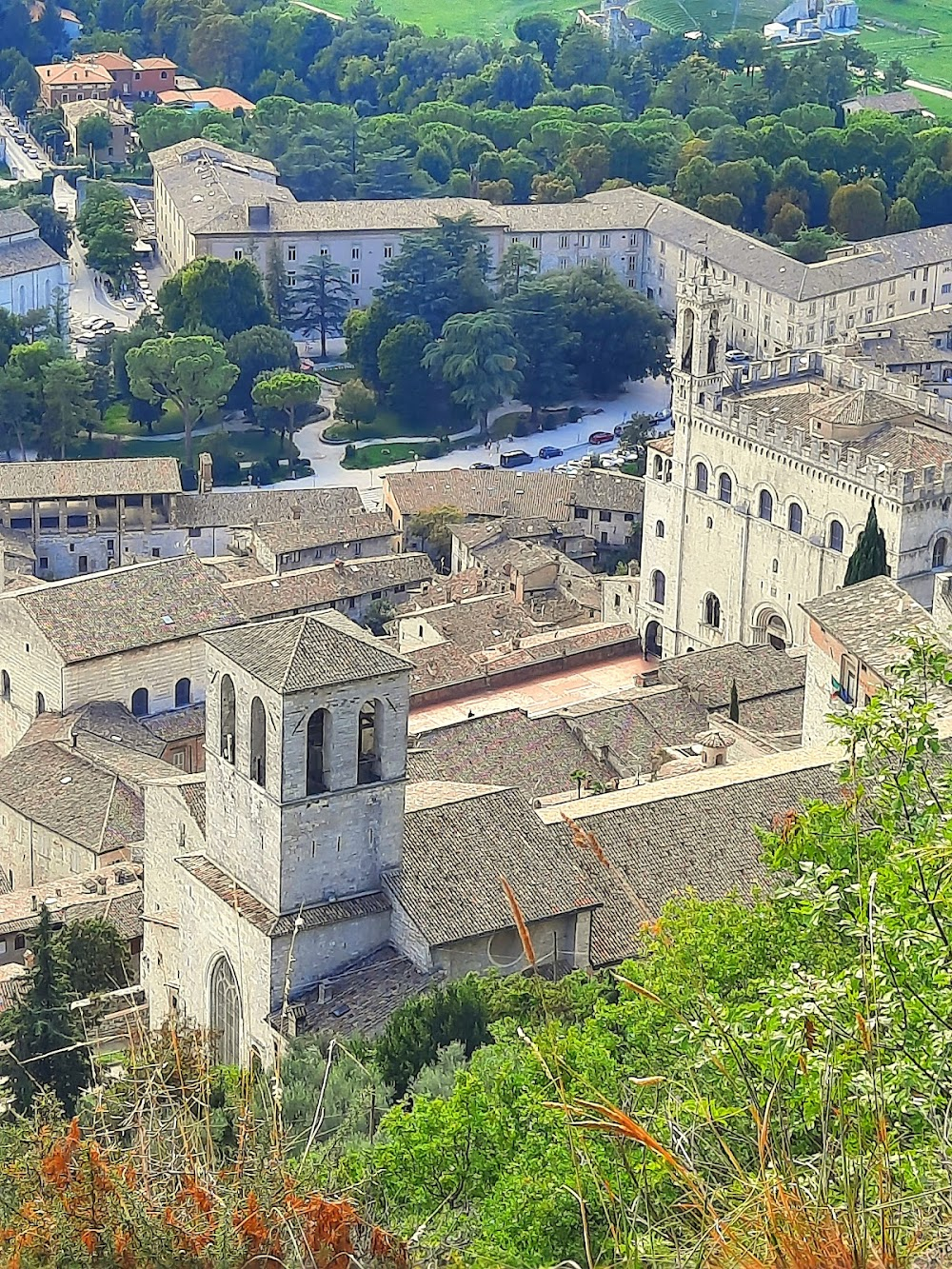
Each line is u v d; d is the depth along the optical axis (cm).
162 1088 6775
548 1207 8044
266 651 13188
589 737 19075
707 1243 4838
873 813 7750
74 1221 5541
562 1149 8250
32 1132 6431
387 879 13462
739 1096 6131
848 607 17125
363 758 13388
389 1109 10481
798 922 9544
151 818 15412
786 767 14825
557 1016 11512
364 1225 5762
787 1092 6041
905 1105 5472
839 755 14775
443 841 13650
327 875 13350
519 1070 9425
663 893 13575
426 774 18150
